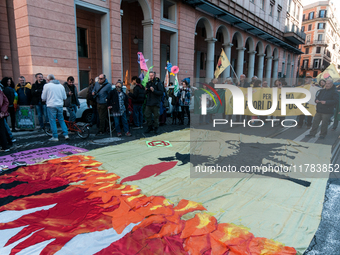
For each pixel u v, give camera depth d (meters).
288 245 2.05
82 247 1.96
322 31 56.59
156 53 13.69
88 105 7.59
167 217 2.41
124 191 3.00
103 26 10.93
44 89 5.57
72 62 9.72
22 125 6.98
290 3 30.80
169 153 4.75
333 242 2.13
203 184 3.27
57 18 9.00
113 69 11.29
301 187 3.20
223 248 1.99
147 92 6.76
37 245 1.98
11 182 3.27
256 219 2.44
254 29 21.97
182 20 15.05
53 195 2.88
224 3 17.59
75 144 5.54
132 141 5.79
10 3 10.70
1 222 2.31
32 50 8.45
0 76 10.66
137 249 1.95
